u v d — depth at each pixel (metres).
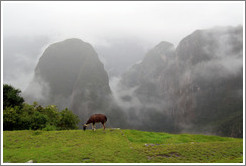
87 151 17.23
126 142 21.16
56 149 17.88
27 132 25.25
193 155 18.30
